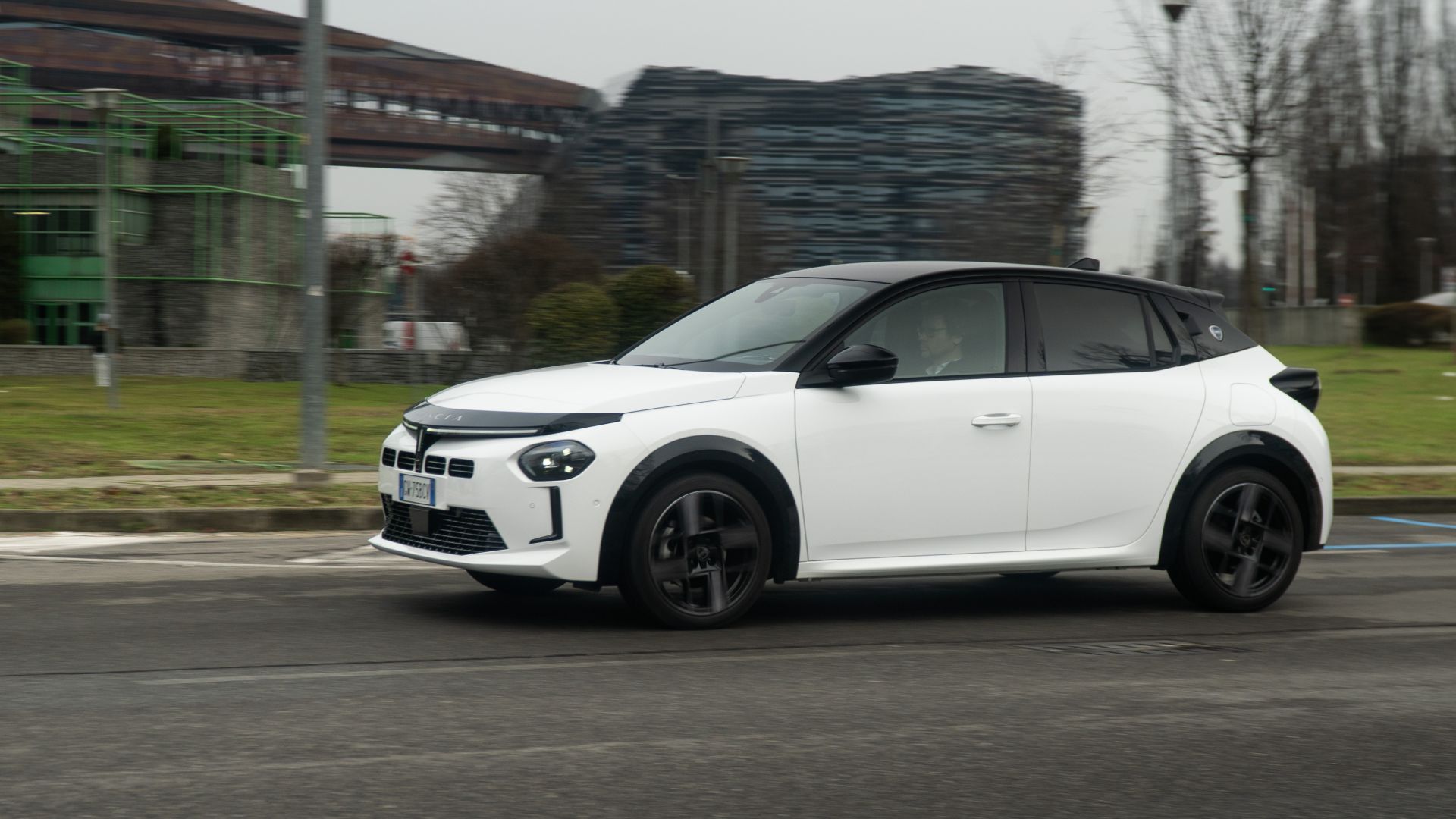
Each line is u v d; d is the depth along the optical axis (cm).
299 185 5284
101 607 712
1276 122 2812
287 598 745
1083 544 725
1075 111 4388
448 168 11644
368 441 1748
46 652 604
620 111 11925
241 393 3005
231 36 11538
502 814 400
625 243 6794
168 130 4966
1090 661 631
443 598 750
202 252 4888
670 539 655
